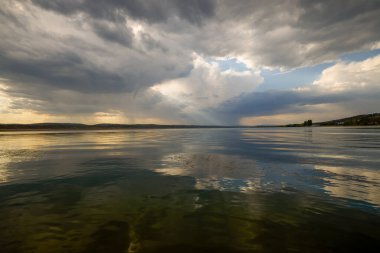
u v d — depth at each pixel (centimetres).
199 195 827
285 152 2008
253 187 926
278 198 790
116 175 1143
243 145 2741
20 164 1450
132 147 2556
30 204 736
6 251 464
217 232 547
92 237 521
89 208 702
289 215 645
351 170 1236
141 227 572
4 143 3033
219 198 793
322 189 892
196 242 500
